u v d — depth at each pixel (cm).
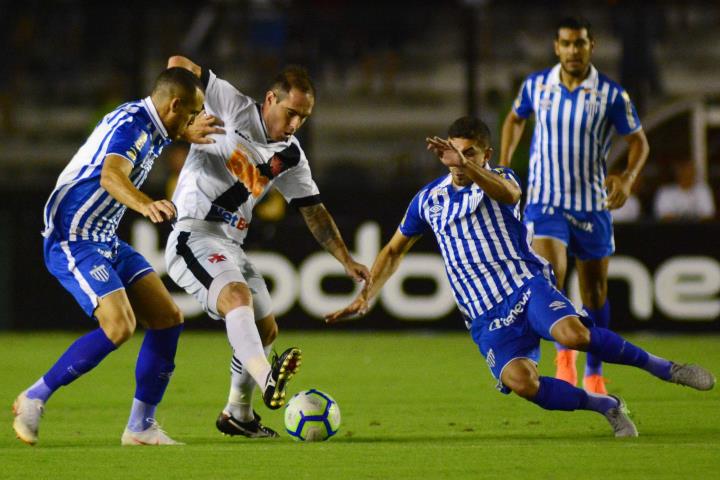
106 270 2000
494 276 2142
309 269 4594
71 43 5819
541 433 2194
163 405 2742
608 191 2689
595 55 5472
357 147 5719
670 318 4519
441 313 4625
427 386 3081
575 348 2048
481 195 2150
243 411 2181
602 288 2895
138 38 4878
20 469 1775
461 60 5744
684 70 5675
